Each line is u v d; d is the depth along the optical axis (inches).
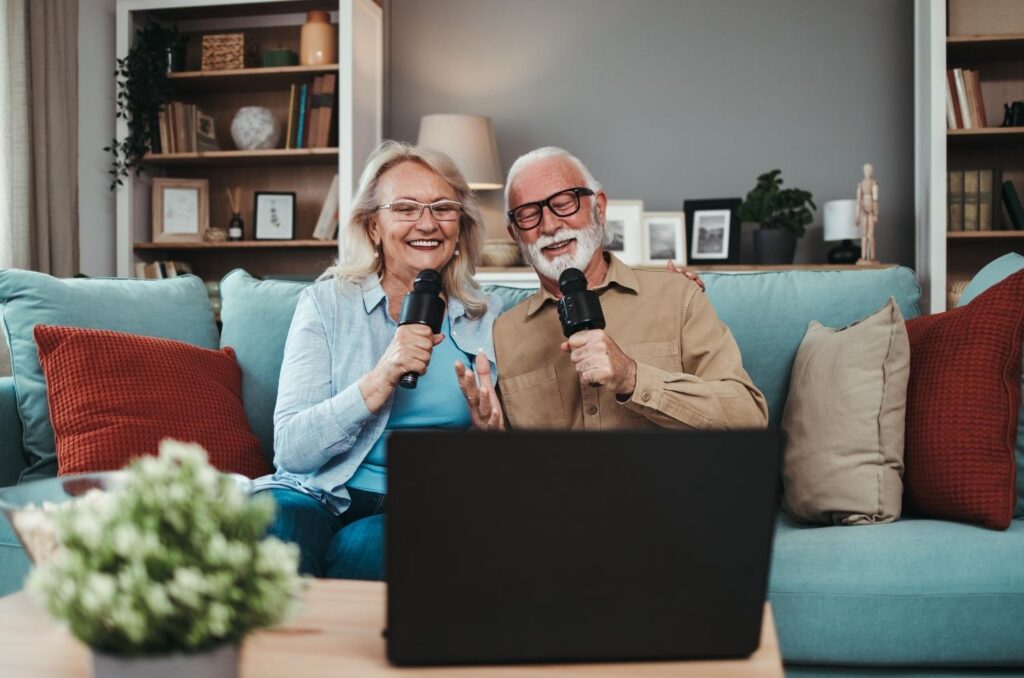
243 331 87.8
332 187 186.2
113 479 39.0
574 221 73.7
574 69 194.9
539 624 33.1
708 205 185.8
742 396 66.9
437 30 199.3
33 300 82.7
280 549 29.3
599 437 32.3
